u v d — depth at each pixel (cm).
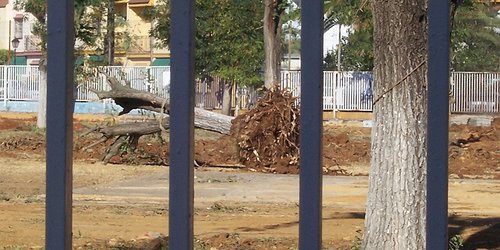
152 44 6172
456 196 1833
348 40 5059
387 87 827
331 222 1396
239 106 4719
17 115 5072
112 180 2106
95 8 3631
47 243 484
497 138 3353
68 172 488
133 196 1778
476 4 4622
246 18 4194
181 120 475
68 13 485
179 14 474
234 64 4234
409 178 825
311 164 466
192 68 476
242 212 1544
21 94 5347
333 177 2255
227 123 2472
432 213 452
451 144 3169
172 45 475
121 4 6631
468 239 1202
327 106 4744
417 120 822
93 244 1148
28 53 7081
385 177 833
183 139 475
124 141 2545
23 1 5866
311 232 465
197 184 2053
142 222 1405
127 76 4600
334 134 3506
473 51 5594
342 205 1652
